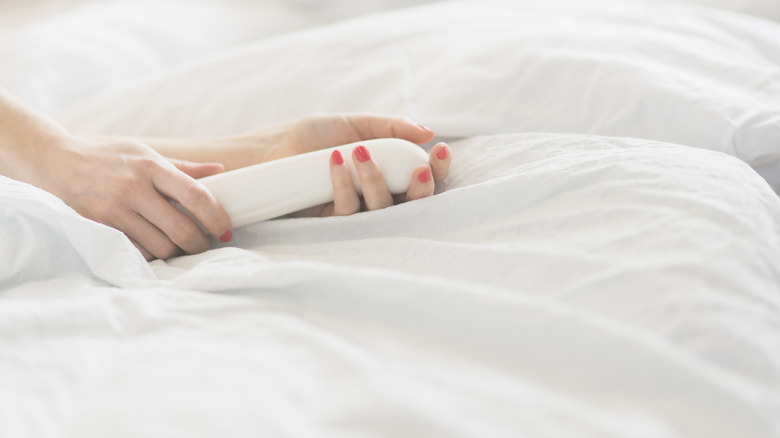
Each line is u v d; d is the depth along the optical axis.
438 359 0.73
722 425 0.68
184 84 1.13
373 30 1.14
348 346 0.73
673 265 0.74
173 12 1.42
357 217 0.90
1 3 1.79
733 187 0.80
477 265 0.80
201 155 1.02
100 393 0.71
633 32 1.06
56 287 0.84
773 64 1.04
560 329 0.72
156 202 0.91
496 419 0.68
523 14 1.16
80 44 1.27
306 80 1.09
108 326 0.77
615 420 0.68
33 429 0.70
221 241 0.93
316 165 0.91
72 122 1.14
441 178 0.93
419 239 0.85
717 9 1.25
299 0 1.64
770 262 0.76
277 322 0.76
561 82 1.00
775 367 0.71
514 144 0.95
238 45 1.44
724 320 0.72
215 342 0.75
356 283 0.77
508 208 0.86
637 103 0.95
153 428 0.68
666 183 0.81
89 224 0.86
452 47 1.08
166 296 0.80
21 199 0.85
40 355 0.75
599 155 0.86
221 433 0.68
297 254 0.89
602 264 0.76
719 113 0.92
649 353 0.70
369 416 0.68
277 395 0.70
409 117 1.01
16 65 1.20
